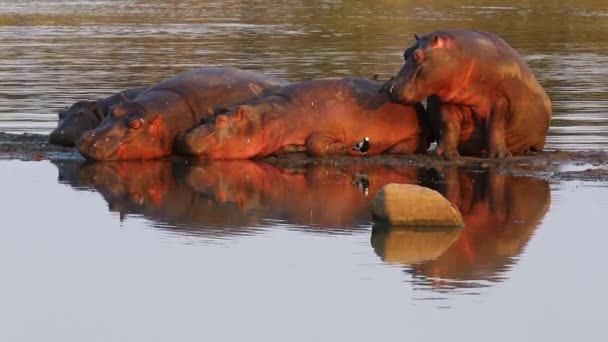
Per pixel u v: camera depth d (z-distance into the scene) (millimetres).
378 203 56219
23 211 58688
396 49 132125
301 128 72812
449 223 55469
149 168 70438
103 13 199250
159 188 64562
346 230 54906
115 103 77188
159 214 58125
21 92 100125
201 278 46875
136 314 42812
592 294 44875
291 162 72000
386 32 156125
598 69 115125
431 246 51938
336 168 70125
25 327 41594
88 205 60031
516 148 73062
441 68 69438
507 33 155000
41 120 86375
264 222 56562
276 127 72688
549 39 146500
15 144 77000
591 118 87062
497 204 60094
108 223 56094
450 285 46031
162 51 132125
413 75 69688
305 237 53406
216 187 64875
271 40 145250
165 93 74250
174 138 73438
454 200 61031
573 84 104625
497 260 49562
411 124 73875
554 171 68438
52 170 69375
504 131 71750
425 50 69562
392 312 42844
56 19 185000
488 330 41094
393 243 52344
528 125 72000
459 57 69688
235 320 42094
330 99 73375
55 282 46406
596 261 49281
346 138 73250
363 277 47031
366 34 153250
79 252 50750
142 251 50875
